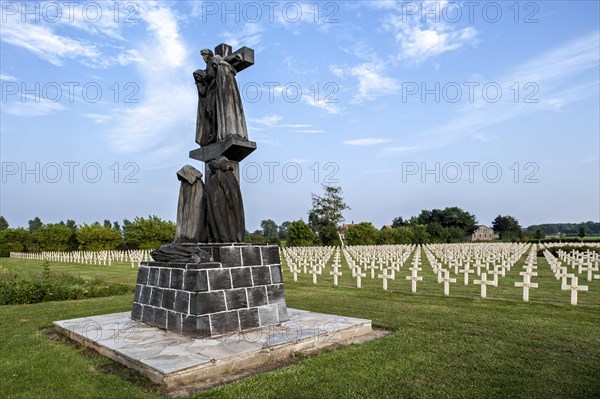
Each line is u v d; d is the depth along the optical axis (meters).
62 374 6.01
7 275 19.42
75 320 9.21
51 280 16.81
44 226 61.47
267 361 6.67
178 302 7.81
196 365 5.82
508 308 11.83
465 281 18.19
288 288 17.73
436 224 83.50
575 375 6.02
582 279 19.91
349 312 11.19
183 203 9.40
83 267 34.41
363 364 6.45
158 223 57.34
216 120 9.55
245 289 8.11
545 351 7.23
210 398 5.13
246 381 5.68
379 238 64.88
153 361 5.98
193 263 7.68
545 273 22.81
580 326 9.24
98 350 7.09
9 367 6.34
